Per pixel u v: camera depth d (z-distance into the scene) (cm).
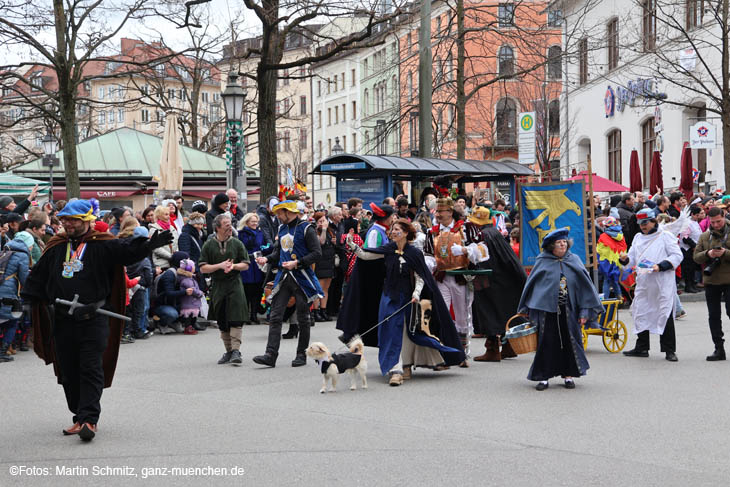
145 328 1372
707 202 1984
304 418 782
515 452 653
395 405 840
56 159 2862
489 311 1117
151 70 2839
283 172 8738
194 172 3450
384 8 2047
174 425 757
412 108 2861
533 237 1412
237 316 1094
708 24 2928
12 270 1141
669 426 738
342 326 998
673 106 3238
